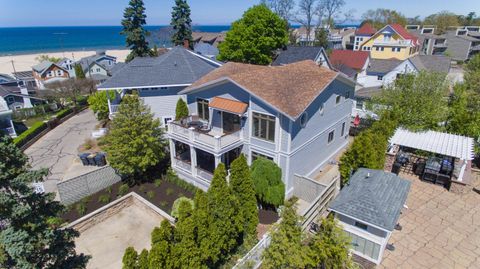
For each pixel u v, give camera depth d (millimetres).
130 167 21484
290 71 22578
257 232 15977
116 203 19094
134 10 53438
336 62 54406
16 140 31156
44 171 10016
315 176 23750
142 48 55188
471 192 19250
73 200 20531
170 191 21375
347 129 28516
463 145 20500
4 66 108875
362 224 13664
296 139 19469
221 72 24531
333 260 10641
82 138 34938
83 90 52719
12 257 9375
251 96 19406
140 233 17422
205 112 23562
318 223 16891
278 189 17688
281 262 10805
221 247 13109
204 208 12516
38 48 188750
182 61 30188
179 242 11648
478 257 13891
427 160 21625
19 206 9242
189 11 66188
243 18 55750
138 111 21906
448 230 15703
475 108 28453
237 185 14547
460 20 139875
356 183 15703
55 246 10773
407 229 15789
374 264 13609
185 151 25281
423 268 13320
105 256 15586
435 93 25000
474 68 52469
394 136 22500
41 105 51406
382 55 72062
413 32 91125
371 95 34562
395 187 15133
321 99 21391
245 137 21203
